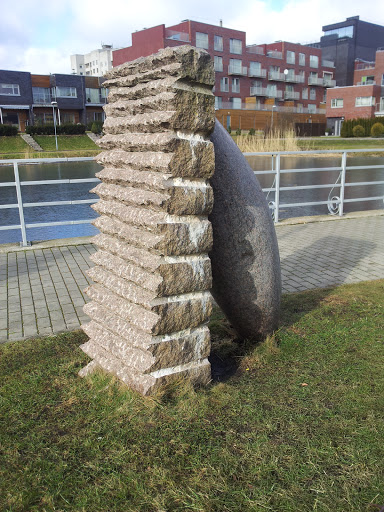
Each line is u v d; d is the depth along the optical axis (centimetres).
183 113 252
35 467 228
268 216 334
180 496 207
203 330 288
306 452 234
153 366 269
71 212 1208
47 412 275
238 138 2328
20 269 595
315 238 756
